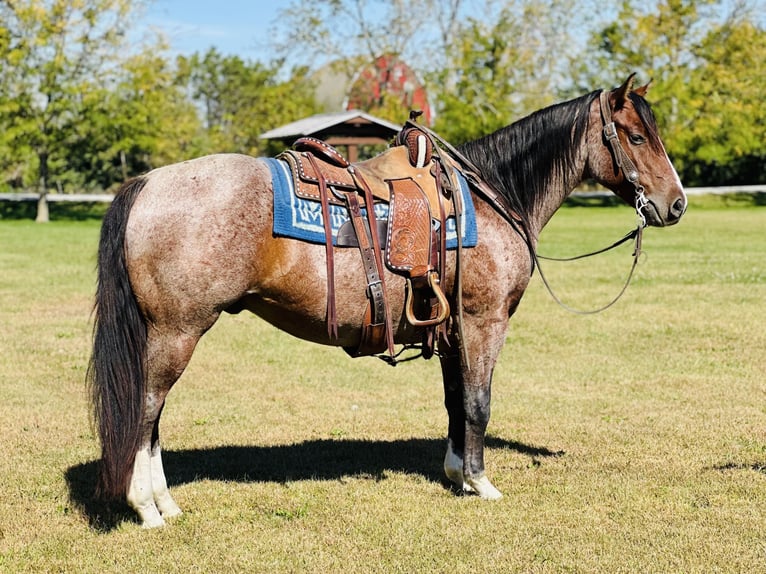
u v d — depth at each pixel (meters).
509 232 4.85
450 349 4.90
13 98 32.41
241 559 4.11
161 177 4.22
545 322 11.04
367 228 4.45
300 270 4.32
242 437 6.36
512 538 4.38
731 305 12.09
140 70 35.31
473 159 5.03
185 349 4.23
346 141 24.09
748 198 40.31
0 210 37.34
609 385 7.94
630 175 4.95
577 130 4.98
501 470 5.51
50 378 8.19
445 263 4.62
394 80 42.25
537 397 7.53
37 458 5.75
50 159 37.84
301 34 39.22
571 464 5.63
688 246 20.95
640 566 4.05
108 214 4.21
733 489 5.11
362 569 4.02
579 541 4.34
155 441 4.60
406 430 6.59
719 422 6.64
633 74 4.82
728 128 40.91
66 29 33.12
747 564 4.06
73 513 4.71
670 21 41.16
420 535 4.43
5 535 4.40
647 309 11.84
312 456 5.88
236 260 4.16
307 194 4.34
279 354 9.42
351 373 8.54
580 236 24.62
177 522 4.52
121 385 4.14
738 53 41.09
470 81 40.41
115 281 4.16
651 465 5.61
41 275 16.16
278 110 42.16
